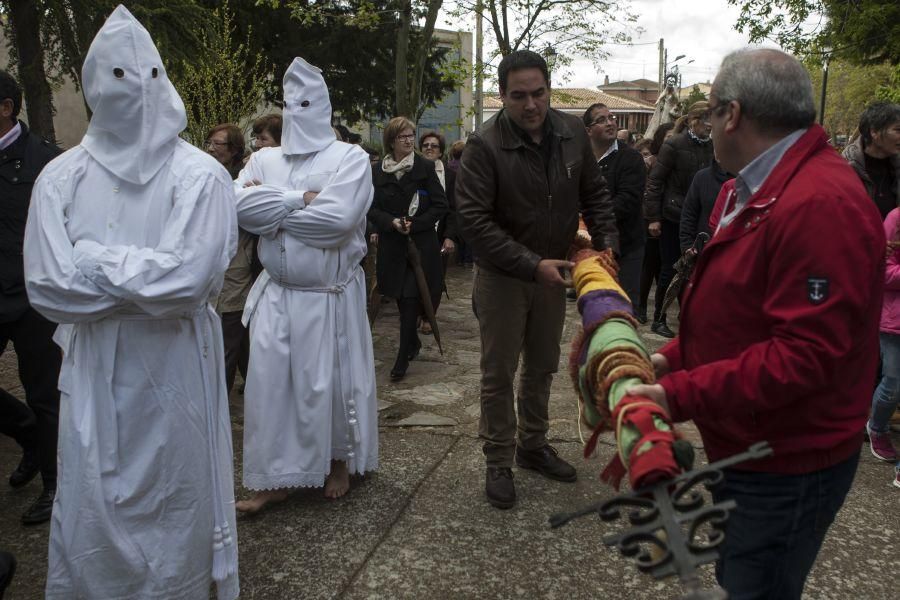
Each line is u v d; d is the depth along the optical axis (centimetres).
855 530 319
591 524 323
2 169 314
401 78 1117
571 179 320
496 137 312
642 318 694
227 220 240
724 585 181
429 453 398
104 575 230
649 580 283
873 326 167
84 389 230
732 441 174
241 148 454
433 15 1102
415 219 544
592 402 180
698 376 159
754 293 165
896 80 1438
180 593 240
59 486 231
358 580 282
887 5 1359
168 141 236
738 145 171
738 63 170
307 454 329
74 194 231
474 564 293
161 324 234
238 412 467
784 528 171
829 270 150
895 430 432
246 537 312
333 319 332
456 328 695
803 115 164
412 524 323
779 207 158
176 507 238
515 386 512
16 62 1038
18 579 283
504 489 337
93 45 229
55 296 219
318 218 315
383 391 505
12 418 345
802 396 157
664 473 135
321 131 333
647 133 1295
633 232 618
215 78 984
